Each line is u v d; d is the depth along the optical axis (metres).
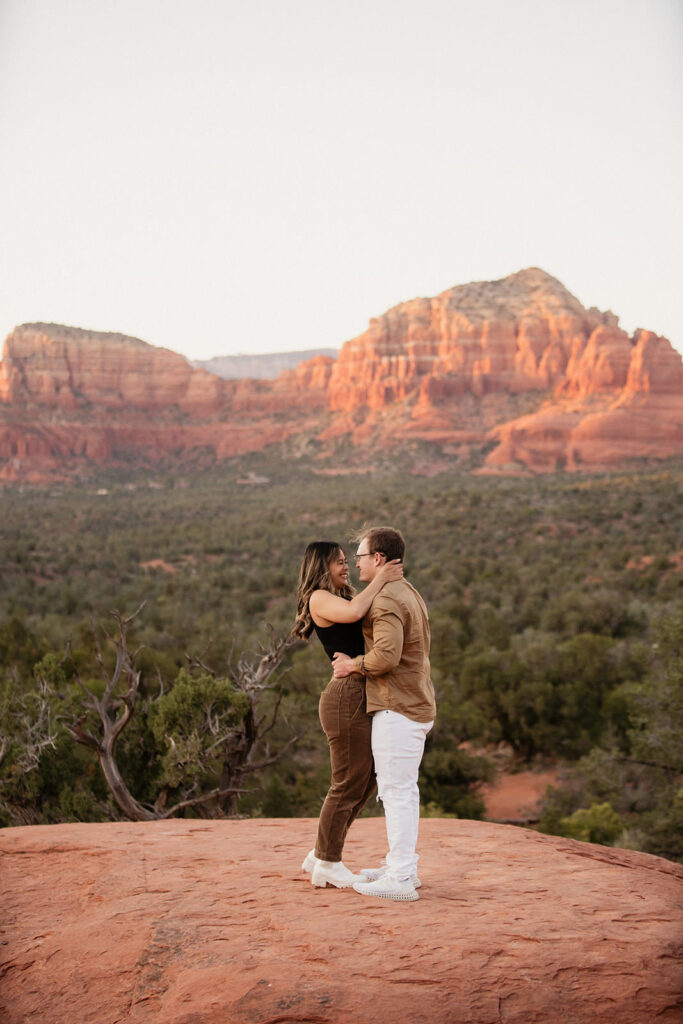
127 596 51.09
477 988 2.70
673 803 16.45
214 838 4.65
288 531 86.25
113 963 2.98
